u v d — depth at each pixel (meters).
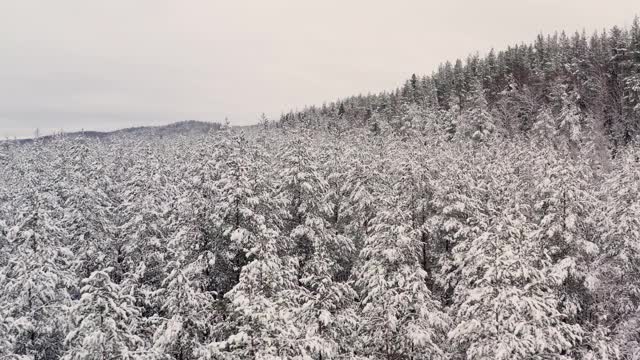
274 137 57.97
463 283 21.25
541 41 112.75
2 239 26.56
